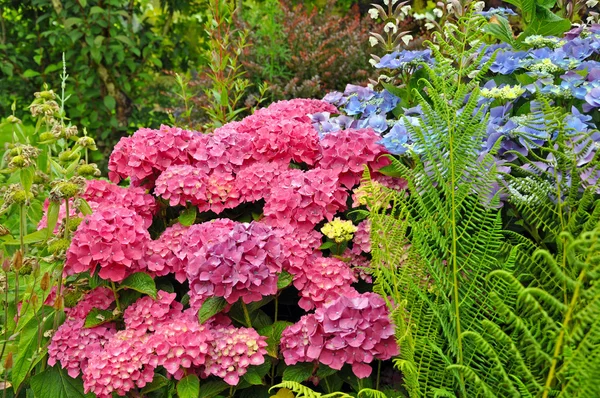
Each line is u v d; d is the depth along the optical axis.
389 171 2.32
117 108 5.69
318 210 2.25
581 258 1.51
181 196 2.39
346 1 6.33
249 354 1.96
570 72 2.15
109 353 2.02
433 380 1.64
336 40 4.97
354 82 4.79
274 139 2.47
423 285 1.78
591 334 1.23
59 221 2.42
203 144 2.52
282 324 2.09
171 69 6.08
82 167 2.45
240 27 4.88
